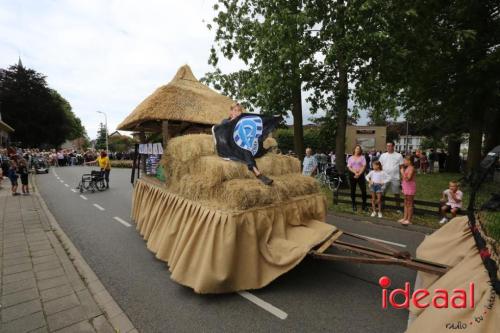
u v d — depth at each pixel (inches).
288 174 174.2
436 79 414.9
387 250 125.6
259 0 393.7
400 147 2187.5
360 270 151.8
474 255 88.0
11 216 272.4
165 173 181.6
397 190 278.2
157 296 126.3
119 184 556.1
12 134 1560.0
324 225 147.3
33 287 130.3
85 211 308.8
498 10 374.3
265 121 158.6
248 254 122.4
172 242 149.9
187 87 264.1
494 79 372.2
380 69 348.5
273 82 365.7
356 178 284.7
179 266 126.2
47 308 113.1
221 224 119.9
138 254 178.1
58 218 276.5
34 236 207.6
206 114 234.2
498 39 378.0
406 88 481.4
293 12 352.2
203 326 104.2
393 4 311.3
